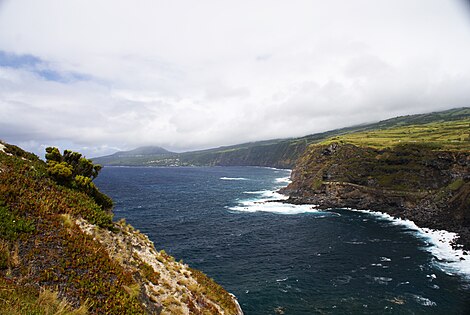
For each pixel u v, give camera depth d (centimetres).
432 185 10038
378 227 8050
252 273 4931
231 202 12231
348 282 4584
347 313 3728
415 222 8431
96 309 1152
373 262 5444
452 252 5956
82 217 1834
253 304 3922
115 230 2023
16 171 1838
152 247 2489
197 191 15975
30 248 1259
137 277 1653
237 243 6594
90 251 1430
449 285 4462
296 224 8400
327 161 13962
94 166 2745
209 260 5525
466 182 8938
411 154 11406
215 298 2317
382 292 4253
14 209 1437
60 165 2175
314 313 3725
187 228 7875
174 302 1811
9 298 965
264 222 8638
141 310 1298
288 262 5444
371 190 10950
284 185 18525
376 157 12188
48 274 1169
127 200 12725
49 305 1024
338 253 5947
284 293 4222
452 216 8188
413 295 4162
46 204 1638
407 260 5528
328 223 8519
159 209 10625
